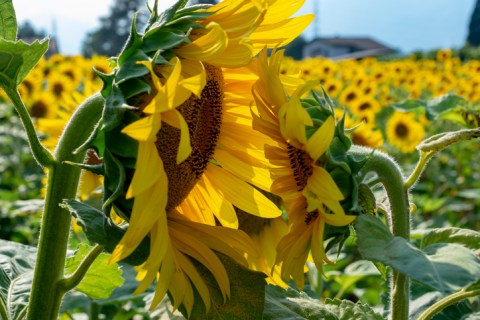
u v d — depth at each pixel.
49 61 5.84
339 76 6.50
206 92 0.79
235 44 0.72
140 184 0.61
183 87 0.62
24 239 2.82
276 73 0.73
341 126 0.74
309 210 0.70
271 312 0.86
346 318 0.90
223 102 0.83
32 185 3.91
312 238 0.73
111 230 0.65
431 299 1.10
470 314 1.09
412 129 3.39
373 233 0.66
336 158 0.72
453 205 3.49
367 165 0.81
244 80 0.81
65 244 0.74
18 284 0.93
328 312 0.88
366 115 3.53
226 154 0.84
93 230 0.64
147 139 0.61
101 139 0.64
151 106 0.60
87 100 0.73
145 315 1.69
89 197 1.37
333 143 0.73
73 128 0.72
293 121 0.71
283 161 0.74
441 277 0.59
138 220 0.62
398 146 3.41
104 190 0.66
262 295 0.74
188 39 0.67
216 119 0.81
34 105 3.52
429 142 0.81
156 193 0.64
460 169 4.60
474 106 1.63
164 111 0.65
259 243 0.86
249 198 0.84
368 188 0.75
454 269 0.60
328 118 0.69
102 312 1.74
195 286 0.73
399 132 3.40
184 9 0.70
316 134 0.70
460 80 5.71
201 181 0.84
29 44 0.70
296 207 0.74
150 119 0.60
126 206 0.65
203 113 0.80
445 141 0.80
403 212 0.83
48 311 0.74
